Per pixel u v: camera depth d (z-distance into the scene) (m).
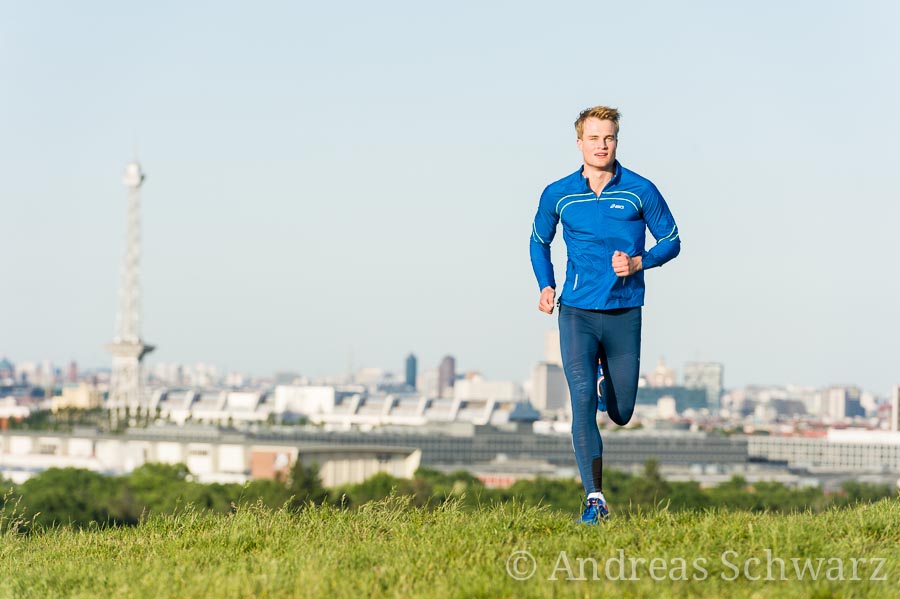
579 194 25.12
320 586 19.69
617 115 25.06
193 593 19.88
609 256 25.05
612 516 25.22
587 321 25.19
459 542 22.30
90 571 22.27
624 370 25.27
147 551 24.81
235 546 24.34
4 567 23.98
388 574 20.30
